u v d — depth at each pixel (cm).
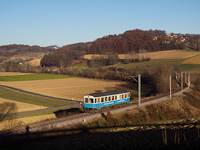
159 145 2183
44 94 8400
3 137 2338
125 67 13325
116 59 15662
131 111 4200
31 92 8781
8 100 6888
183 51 16325
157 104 4875
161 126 3266
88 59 18425
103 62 16075
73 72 13812
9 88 9644
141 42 19162
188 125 3147
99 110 4225
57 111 5466
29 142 2308
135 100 5925
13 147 2097
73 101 7112
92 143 2323
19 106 6041
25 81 12062
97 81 11700
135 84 10488
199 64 11669
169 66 9350
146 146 2189
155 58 14662
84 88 9675
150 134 2705
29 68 16350
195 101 6084
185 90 7325
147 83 10281
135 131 2936
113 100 4700
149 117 4197
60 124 3127
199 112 5122
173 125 3359
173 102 5266
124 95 5078
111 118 3631
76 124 3180
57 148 2130
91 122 3397
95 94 4412
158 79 8044
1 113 5134
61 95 8206
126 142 2361
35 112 5303
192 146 2003
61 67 16375
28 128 2961
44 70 15400
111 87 9806
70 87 9994
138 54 15600
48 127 2894
